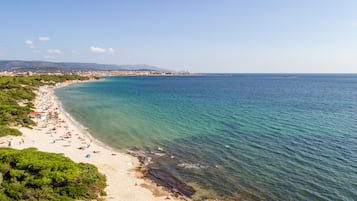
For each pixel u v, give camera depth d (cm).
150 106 9556
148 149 4550
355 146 4475
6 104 7219
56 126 5978
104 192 2870
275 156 4059
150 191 3034
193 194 2997
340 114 7762
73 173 2822
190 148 4556
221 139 5044
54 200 2458
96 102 10650
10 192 2462
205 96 13162
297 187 3075
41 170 2847
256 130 5691
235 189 3091
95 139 5138
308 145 4572
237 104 10000
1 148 3684
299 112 8100
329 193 2916
